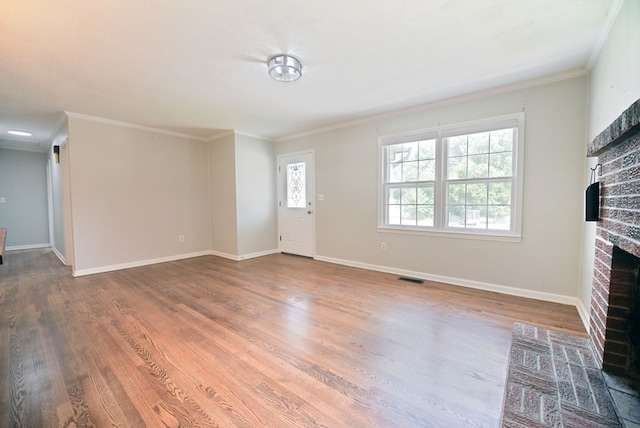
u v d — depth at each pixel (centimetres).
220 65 259
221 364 193
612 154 168
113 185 445
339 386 170
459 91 329
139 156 473
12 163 623
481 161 340
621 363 173
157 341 224
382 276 404
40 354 206
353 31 210
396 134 406
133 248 469
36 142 586
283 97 344
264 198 562
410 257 402
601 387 162
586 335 225
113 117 424
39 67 257
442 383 173
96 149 425
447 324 250
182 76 281
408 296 321
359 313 276
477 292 332
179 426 140
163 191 505
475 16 194
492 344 216
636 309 168
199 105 370
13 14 182
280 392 165
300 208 541
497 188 331
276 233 587
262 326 249
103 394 164
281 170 570
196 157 553
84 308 291
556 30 211
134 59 246
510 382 168
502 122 320
